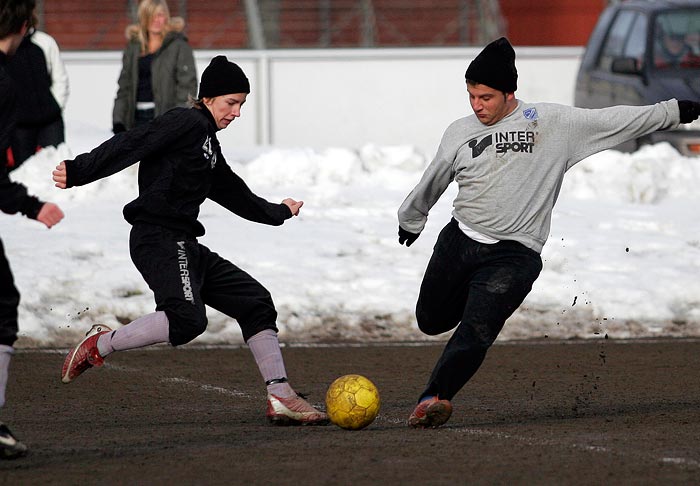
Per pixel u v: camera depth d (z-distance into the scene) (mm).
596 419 22734
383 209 44781
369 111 71562
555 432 21250
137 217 20703
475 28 88125
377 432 21297
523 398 25328
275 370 21969
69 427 21969
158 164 20453
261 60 70062
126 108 45125
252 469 18125
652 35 53781
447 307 21984
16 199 17688
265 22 87312
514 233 21016
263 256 37688
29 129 45312
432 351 31250
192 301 20344
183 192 20484
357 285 35469
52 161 45625
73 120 64250
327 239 39906
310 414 21922
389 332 33500
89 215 42594
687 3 55281
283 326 33281
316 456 19062
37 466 18344
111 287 34562
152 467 18250
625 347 31859
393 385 27031
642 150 51188
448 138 21250
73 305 33438
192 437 20828
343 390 21406
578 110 21094
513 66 20719
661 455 19172
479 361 20938
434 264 21562
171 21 44750
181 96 44531
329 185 47969
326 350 31281
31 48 44656
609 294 35344
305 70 70812
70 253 37094
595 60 57562
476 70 20547
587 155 21141
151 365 29234
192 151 20281
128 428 21828
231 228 41156
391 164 51031
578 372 28453
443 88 71875
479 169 20906
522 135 20828
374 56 71250
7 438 18656
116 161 19828
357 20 87625
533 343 32438
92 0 86188
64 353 30469
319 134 71312
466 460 18750
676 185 49344
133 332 20406
